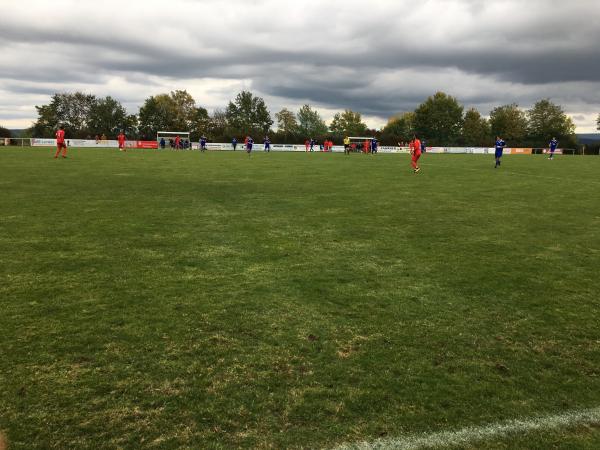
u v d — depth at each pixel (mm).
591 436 2754
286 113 116875
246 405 2965
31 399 2973
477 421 2867
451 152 78938
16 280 5301
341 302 4812
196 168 23250
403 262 6461
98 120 100750
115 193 12922
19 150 41250
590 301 5000
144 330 4020
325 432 2725
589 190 15969
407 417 2887
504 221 9828
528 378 3389
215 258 6430
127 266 5953
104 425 2736
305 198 12938
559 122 105750
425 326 4250
